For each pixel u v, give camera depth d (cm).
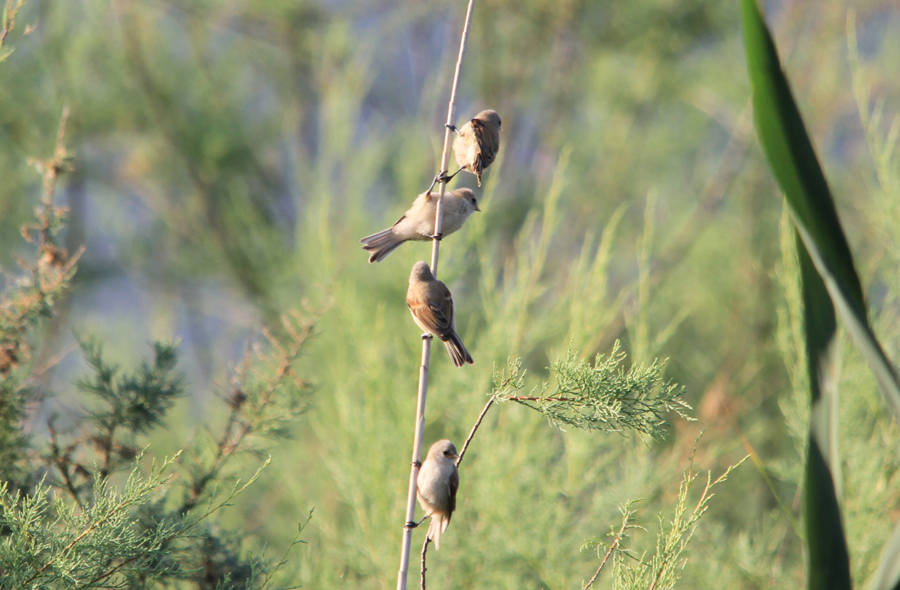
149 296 2184
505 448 998
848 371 932
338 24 2188
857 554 897
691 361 1881
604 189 2217
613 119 2278
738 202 2230
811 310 324
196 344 2170
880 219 1027
